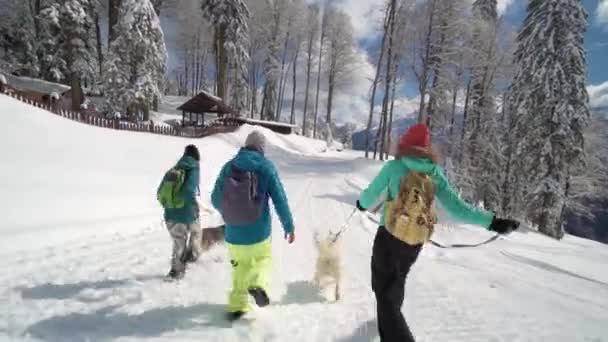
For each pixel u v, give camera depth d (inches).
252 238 133.6
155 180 438.9
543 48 773.3
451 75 999.0
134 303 149.3
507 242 393.7
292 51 2151.8
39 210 262.7
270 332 131.6
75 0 1151.0
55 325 126.7
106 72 1112.8
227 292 167.0
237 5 1594.5
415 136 119.1
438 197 118.0
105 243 233.5
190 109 1439.5
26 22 1466.5
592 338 146.7
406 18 1051.3
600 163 983.6
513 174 908.0
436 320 156.3
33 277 169.6
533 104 798.5
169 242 245.8
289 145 1502.2
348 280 199.3
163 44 1183.6
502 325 154.1
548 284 227.0
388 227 116.1
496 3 1139.3
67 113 659.4
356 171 922.1
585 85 767.7
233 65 1717.5
